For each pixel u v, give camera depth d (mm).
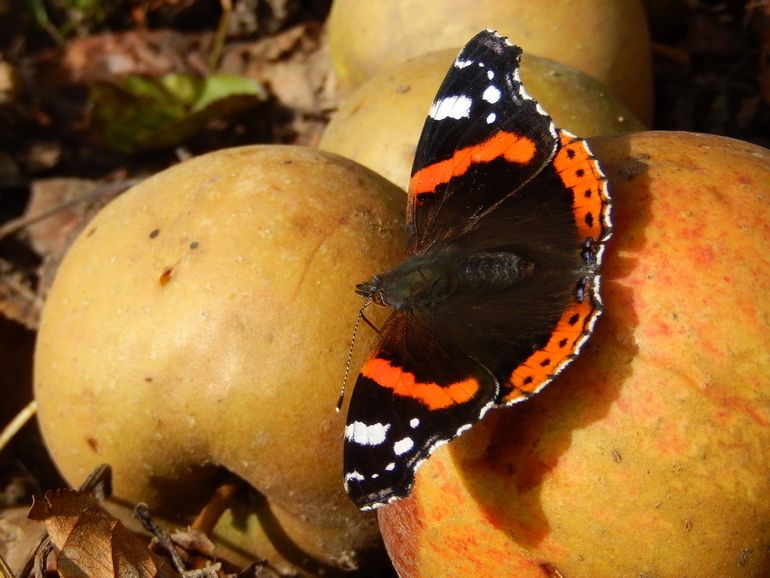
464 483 122
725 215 123
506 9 190
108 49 258
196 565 149
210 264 144
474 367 112
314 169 154
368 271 145
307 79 252
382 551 161
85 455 152
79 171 246
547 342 110
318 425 142
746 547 117
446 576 128
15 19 263
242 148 162
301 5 260
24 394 208
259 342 141
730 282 119
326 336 141
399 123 175
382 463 112
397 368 117
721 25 237
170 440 146
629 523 117
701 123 228
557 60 190
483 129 130
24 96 248
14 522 177
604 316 119
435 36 194
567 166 120
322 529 154
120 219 155
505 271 118
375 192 154
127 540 145
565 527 119
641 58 199
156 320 143
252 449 143
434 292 121
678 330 117
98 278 150
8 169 244
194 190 152
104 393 146
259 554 158
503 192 126
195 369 141
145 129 241
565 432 118
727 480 115
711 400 116
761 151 135
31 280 223
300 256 144
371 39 201
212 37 261
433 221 132
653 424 116
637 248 122
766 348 117
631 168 129
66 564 141
